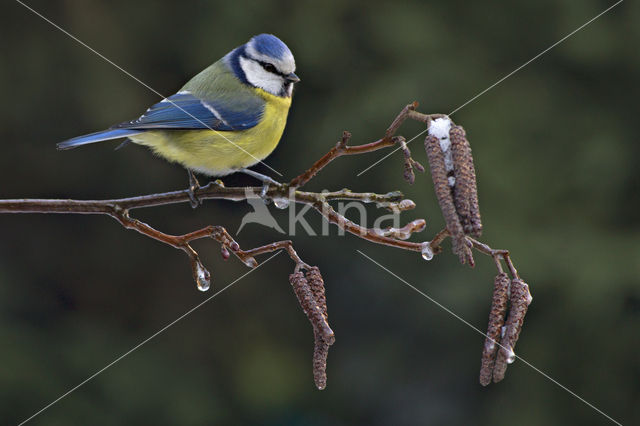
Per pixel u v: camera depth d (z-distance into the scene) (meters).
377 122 12.39
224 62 6.97
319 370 4.24
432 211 12.08
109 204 5.02
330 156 4.74
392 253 12.80
